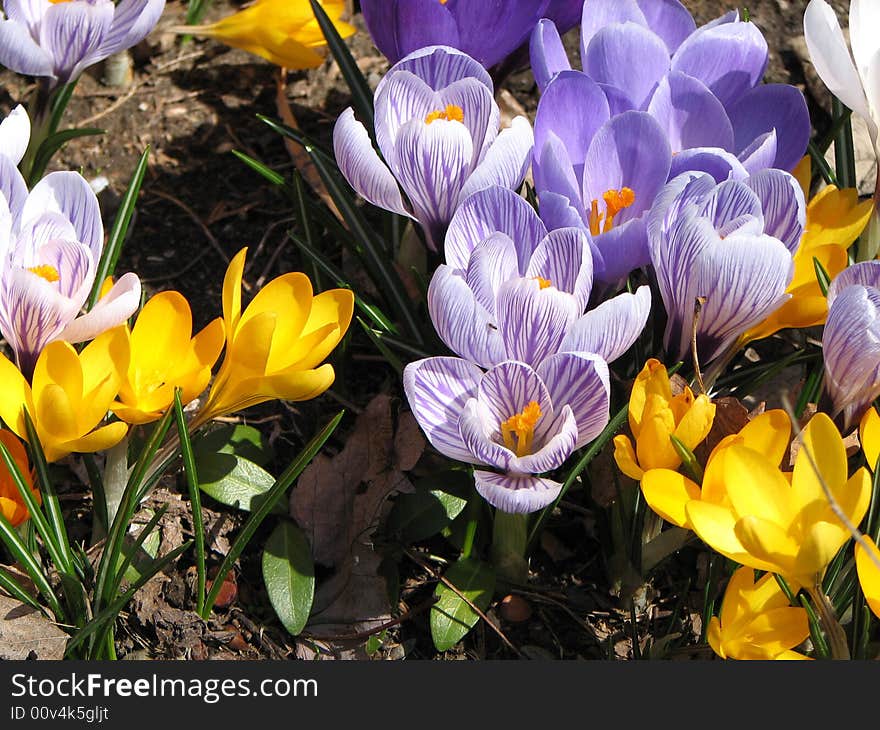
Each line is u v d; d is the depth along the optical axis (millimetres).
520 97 854
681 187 657
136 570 692
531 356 654
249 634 693
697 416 635
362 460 719
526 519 693
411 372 645
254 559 709
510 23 715
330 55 870
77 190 662
